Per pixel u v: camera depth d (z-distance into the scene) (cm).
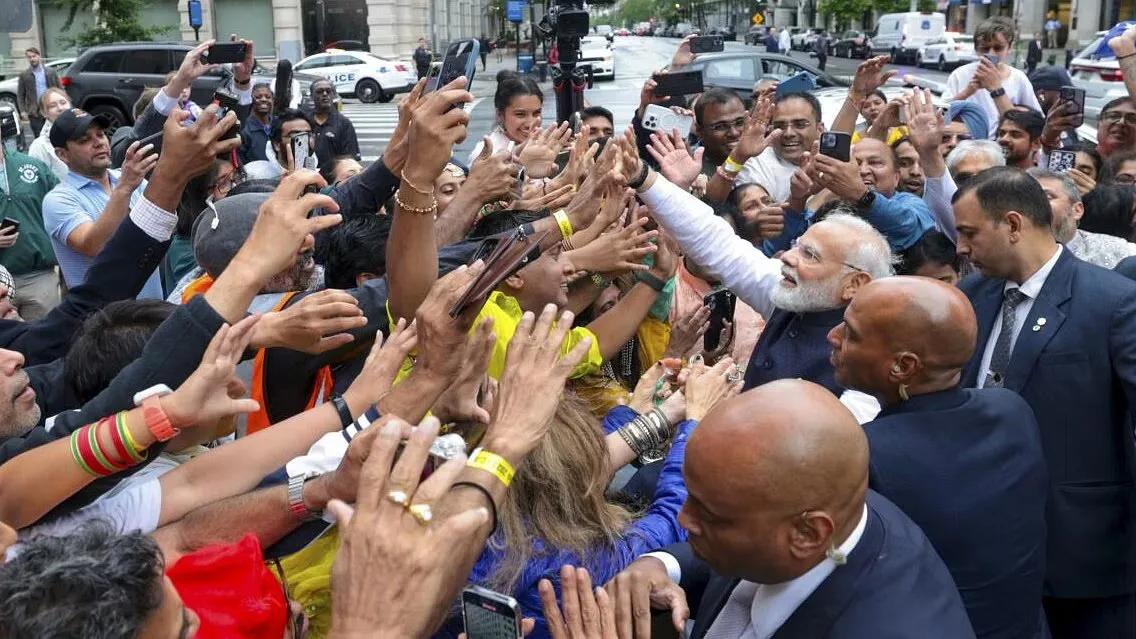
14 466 167
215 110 277
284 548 189
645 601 185
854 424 163
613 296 374
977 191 299
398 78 2834
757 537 159
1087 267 295
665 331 368
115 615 124
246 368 278
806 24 6062
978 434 219
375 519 137
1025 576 217
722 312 374
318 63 2831
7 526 156
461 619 193
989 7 4822
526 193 394
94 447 165
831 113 1289
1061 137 735
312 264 325
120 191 422
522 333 172
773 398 162
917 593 167
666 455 259
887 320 224
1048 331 288
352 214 342
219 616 159
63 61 2327
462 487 154
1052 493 285
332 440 198
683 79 582
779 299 303
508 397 167
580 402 218
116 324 236
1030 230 294
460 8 5088
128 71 2011
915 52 3719
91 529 137
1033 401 288
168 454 213
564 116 755
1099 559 285
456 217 327
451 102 239
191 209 452
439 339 197
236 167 509
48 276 600
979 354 312
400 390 200
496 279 191
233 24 3369
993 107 780
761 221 451
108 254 282
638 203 368
